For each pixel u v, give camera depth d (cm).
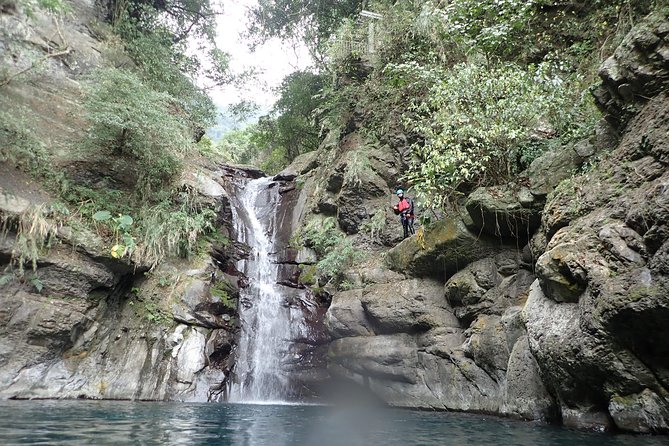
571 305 568
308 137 2180
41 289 904
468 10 977
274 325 1192
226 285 1171
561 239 584
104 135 1141
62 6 1175
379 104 1325
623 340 487
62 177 1059
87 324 961
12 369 845
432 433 542
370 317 1022
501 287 809
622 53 600
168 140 1197
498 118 822
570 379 556
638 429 491
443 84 888
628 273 481
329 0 1869
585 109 766
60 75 1327
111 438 458
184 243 1157
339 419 681
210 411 764
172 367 995
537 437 500
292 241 1444
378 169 1259
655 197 471
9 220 887
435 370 879
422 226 945
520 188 775
